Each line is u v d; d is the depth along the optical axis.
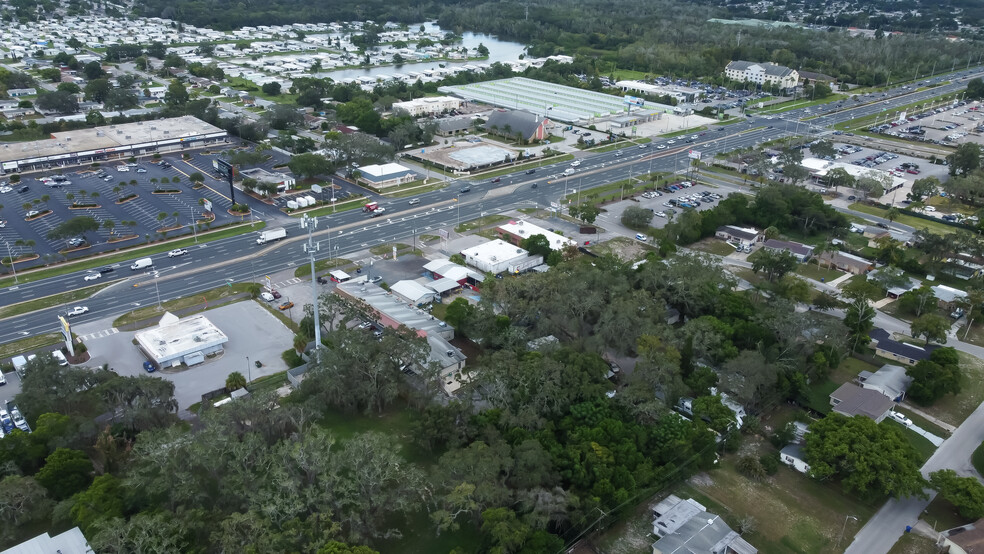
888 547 107.75
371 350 138.00
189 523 94.31
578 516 104.50
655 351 140.62
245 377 150.38
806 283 187.75
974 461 127.12
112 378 131.62
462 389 139.12
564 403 127.31
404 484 106.25
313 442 106.56
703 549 101.88
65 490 107.38
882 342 163.38
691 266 176.75
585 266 181.50
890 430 122.31
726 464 127.00
